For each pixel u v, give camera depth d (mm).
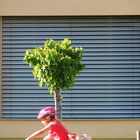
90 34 15562
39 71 10570
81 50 10852
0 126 14891
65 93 15500
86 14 15258
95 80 15531
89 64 15539
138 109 15539
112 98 15531
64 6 15258
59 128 9102
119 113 15523
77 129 14820
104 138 14828
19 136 14875
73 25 15555
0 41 15562
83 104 15492
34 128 14867
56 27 15562
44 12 15273
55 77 10469
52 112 9312
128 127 14867
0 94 15531
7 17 15539
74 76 10711
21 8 15297
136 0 15281
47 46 10742
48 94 15523
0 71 15562
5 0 15297
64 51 10672
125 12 15281
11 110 15555
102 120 14844
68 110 15492
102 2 15258
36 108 15531
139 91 15562
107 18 15539
